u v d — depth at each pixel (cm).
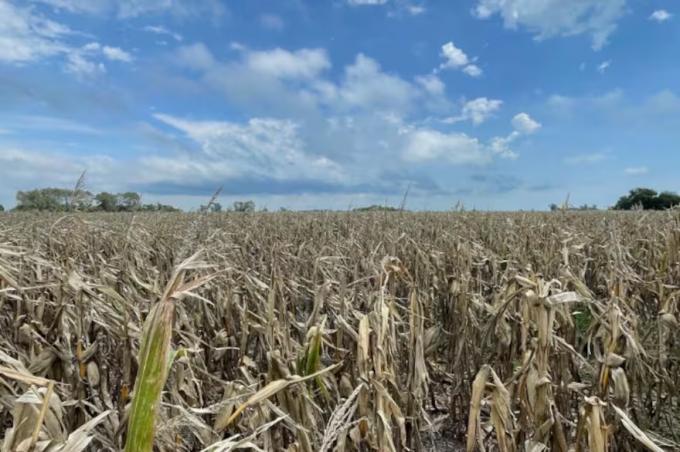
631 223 966
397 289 543
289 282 467
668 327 384
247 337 408
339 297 381
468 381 397
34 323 311
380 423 247
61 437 186
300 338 380
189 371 303
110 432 263
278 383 219
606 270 598
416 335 322
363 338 266
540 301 273
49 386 162
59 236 603
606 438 241
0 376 231
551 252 585
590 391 310
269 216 1491
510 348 350
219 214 1321
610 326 289
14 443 175
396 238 623
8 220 1057
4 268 304
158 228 880
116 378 343
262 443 263
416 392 317
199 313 466
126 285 403
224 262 496
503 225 1014
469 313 407
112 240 679
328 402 289
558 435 266
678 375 421
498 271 552
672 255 569
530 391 271
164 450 244
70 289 304
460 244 562
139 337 299
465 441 392
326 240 814
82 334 318
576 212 1420
